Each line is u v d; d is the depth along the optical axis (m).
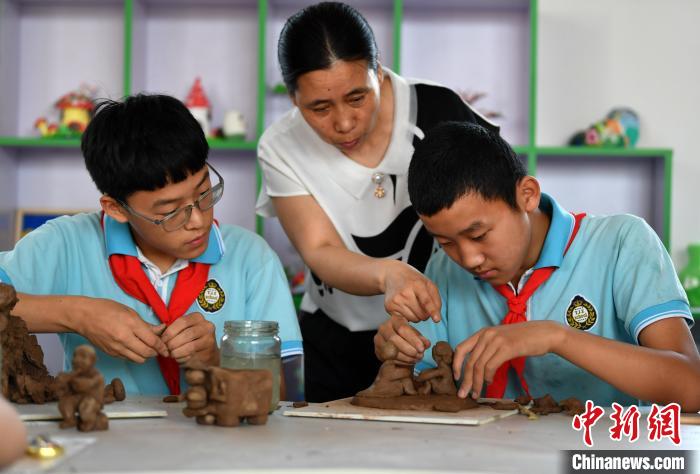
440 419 1.26
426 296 1.54
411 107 1.95
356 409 1.34
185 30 3.49
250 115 3.48
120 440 1.08
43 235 1.76
